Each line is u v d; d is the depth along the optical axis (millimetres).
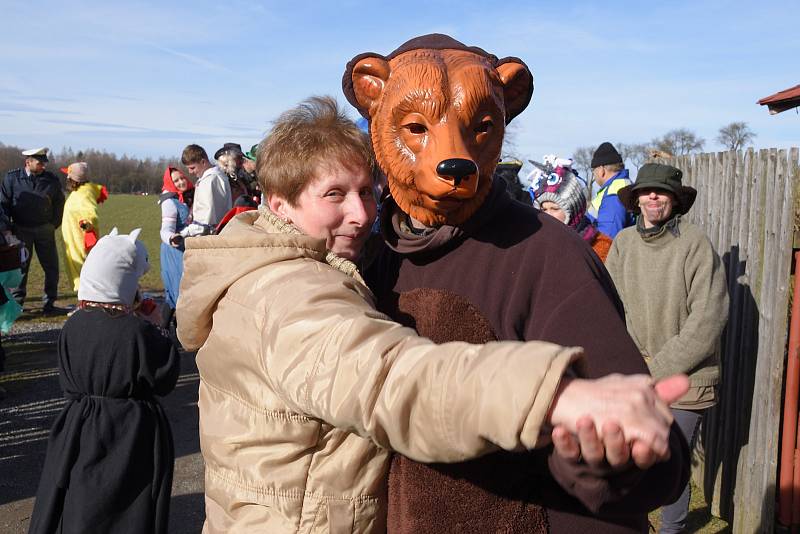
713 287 3330
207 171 6539
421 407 910
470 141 1239
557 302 1234
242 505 1268
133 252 3023
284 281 1199
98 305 2912
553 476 1083
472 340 1258
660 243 3469
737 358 3842
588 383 805
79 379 2822
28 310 9789
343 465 1238
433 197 1221
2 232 5957
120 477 2740
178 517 4090
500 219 1334
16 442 5203
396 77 1271
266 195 1485
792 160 3332
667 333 3438
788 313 3596
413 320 1310
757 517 3600
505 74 1323
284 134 1427
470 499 1198
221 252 1318
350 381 988
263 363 1162
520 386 807
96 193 9531
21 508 4141
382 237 1498
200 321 1352
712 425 4078
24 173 9297
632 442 741
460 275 1321
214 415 1324
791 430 3453
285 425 1222
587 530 1198
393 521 1257
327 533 1237
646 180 3447
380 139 1321
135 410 2832
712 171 4168
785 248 3389
